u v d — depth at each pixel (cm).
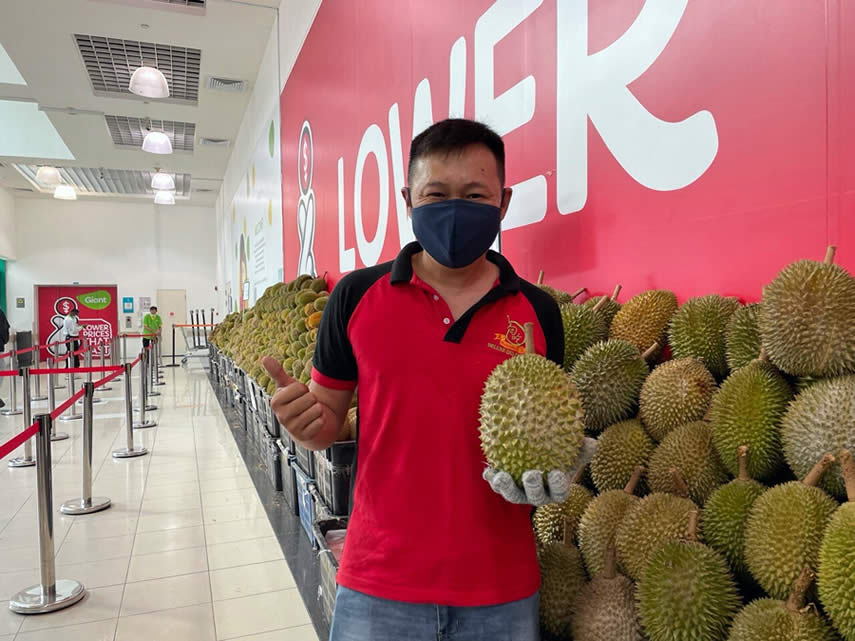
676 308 176
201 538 348
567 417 100
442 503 106
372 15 444
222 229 1639
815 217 139
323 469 286
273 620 258
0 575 304
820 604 101
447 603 105
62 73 877
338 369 122
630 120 198
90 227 1794
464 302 117
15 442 251
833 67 134
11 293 1719
